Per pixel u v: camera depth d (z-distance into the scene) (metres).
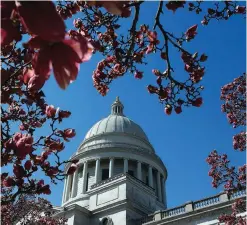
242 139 19.91
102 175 65.44
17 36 1.90
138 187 52.22
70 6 6.63
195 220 41.22
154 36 7.13
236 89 20.08
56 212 49.97
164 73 8.42
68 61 1.90
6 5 1.80
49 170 7.99
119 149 66.31
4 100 5.23
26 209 29.12
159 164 69.25
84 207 52.91
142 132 76.94
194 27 7.80
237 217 24.12
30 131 8.18
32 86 2.82
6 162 6.04
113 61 8.90
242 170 19.89
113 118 78.19
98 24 8.55
